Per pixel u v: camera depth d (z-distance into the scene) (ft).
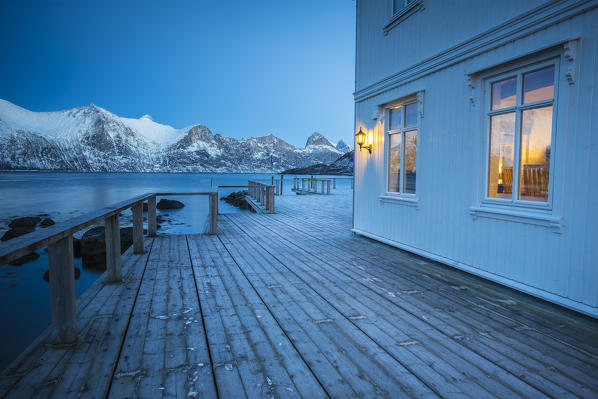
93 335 7.75
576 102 8.85
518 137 10.70
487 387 5.94
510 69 10.82
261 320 8.79
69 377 6.05
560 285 9.29
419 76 14.89
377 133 18.51
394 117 17.47
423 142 14.89
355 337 7.84
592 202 8.52
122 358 6.79
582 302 8.75
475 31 12.02
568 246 9.06
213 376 6.23
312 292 11.03
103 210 9.78
